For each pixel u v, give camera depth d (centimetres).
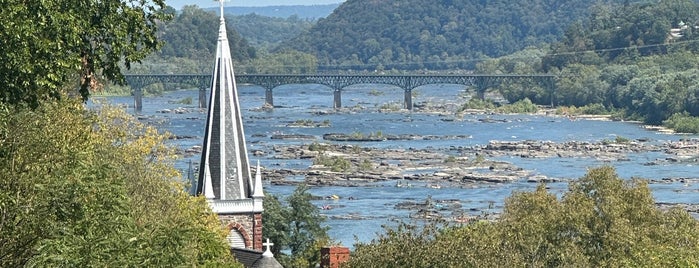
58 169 11462
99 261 10681
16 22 11131
